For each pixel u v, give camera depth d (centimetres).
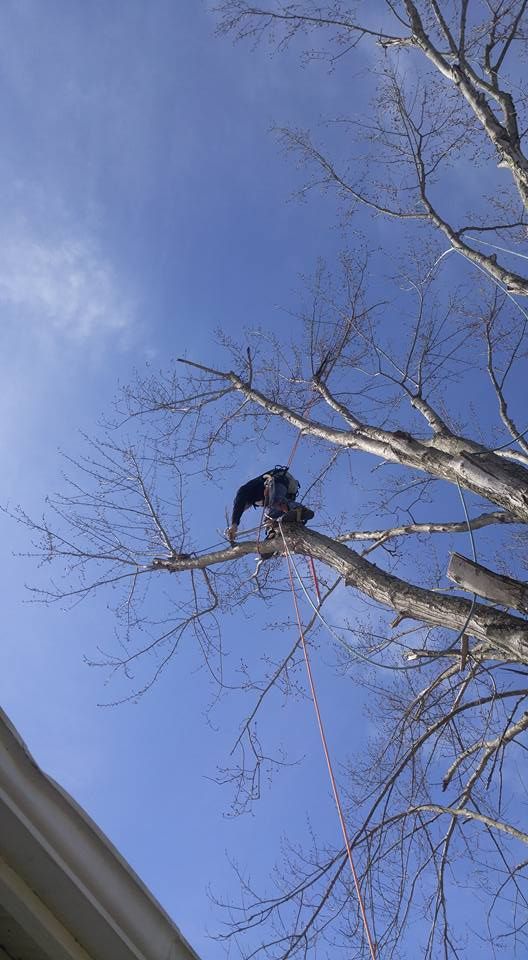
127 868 316
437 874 764
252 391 917
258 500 851
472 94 830
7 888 297
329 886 746
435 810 749
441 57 852
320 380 895
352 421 838
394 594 697
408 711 807
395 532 821
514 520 768
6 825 287
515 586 637
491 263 811
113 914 314
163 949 326
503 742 736
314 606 743
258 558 842
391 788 765
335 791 683
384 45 900
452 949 749
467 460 719
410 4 857
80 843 304
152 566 877
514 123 824
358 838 762
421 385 838
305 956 731
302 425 875
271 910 761
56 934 309
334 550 757
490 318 863
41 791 293
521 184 807
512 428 790
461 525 780
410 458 771
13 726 284
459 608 665
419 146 884
